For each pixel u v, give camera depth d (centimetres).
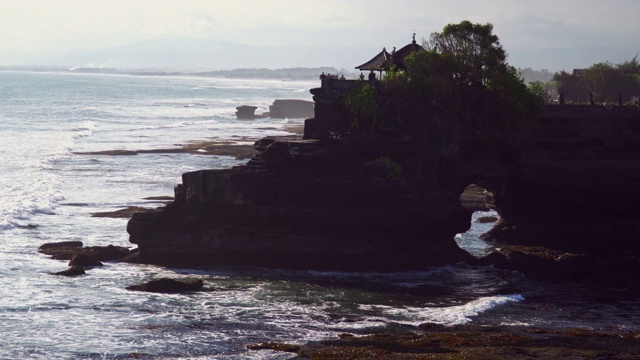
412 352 4100
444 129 6444
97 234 6925
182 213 6038
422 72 6519
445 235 6338
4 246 6356
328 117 6444
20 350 4066
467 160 6631
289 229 5938
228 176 5944
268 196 6019
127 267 5922
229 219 5994
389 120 6419
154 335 4344
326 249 5928
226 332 4412
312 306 4978
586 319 4862
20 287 5209
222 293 5234
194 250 6056
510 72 6781
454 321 4716
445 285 5619
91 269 5794
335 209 6019
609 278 5959
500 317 4847
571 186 6894
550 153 6869
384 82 6481
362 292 5362
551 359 4012
